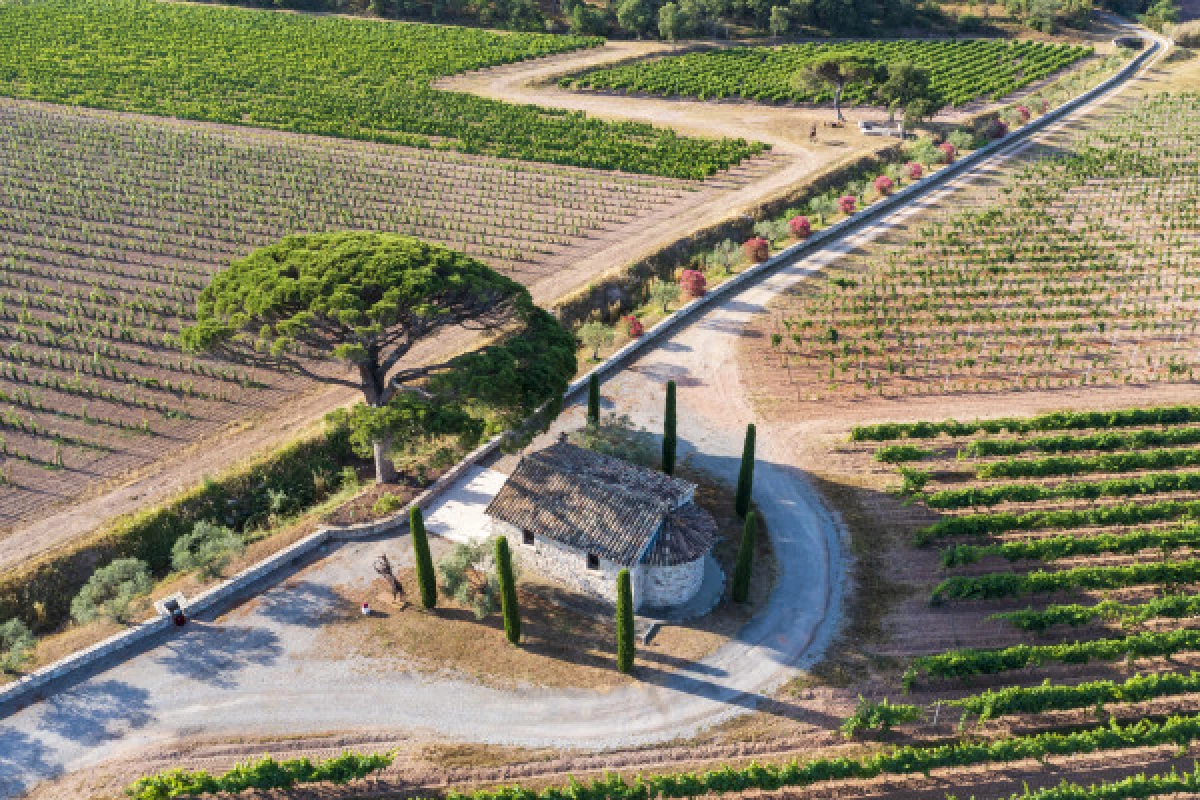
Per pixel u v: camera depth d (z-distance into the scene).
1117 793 40.22
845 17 195.25
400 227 101.44
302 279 49.81
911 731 44.44
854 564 54.53
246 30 193.62
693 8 189.12
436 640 48.78
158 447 65.56
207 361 76.12
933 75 163.38
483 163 122.31
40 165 117.12
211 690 45.84
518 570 52.19
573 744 43.16
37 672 46.22
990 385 72.44
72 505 59.38
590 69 170.38
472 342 79.75
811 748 43.34
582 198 110.88
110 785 40.94
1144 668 48.59
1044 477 62.66
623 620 44.78
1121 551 54.78
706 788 40.25
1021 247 93.88
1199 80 158.50
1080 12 199.88
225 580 52.72
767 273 91.44
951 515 58.69
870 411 69.31
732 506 58.88
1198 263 91.62
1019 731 44.91
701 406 70.00
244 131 133.38
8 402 70.25
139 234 98.38
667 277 93.19
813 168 118.31
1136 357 76.25
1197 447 65.31
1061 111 143.12
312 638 48.94
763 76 162.88
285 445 65.06
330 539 56.16
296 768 40.31
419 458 62.97
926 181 114.56
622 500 50.41
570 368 54.91
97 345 77.00
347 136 131.00
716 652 48.09
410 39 189.38
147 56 172.00
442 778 41.66
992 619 49.62
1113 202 106.44
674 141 128.25
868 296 85.19
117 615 49.78
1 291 86.31
